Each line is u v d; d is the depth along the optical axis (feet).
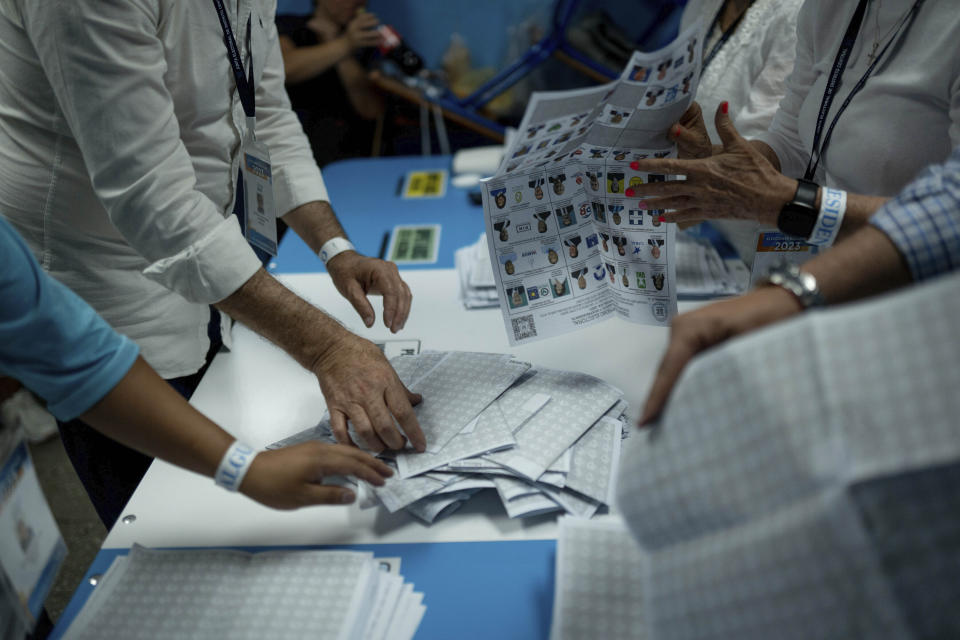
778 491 1.53
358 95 9.12
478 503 2.93
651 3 8.73
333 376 3.16
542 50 9.06
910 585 1.38
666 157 3.37
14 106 3.36
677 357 1.95
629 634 2.20
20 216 3.58
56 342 2.16
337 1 8.55
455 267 5.16
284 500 2.52
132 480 4.26
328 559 2.55
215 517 2.92
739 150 3.22
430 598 2.50
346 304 4.59
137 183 3.02
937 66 3.17
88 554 6.27
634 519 1.83
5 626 2.05
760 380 1.53
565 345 3.99
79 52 2.78
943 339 1.38
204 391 3.74
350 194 6.72
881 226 2.21
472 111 9.45
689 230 5.39
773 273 2.22
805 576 1.48
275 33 4.30
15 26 3.06
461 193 6.61
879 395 1.41
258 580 2.47
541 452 2.94
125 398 2.34
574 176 3.33
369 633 2.32
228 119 3.72
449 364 3.59
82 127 2.94
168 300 3.90
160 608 2.39
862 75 3.56
